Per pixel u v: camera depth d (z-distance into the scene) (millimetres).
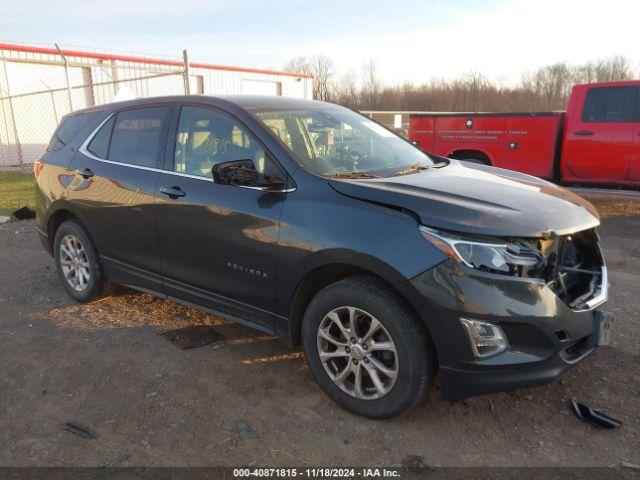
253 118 3672
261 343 4129
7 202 10867
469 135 9203
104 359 3896
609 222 8242
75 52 19797
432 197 2982
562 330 2826
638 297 4988
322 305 3178
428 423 3104
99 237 4590
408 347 2875
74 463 2781
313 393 3436
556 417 3152
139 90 21547
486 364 2740
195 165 3914
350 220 3027
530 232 2779
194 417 3178
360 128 4301
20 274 5875
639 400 3309
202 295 3898
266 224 3354
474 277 2703
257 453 2855
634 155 7988
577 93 8336
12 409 3277
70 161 4871
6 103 18531
